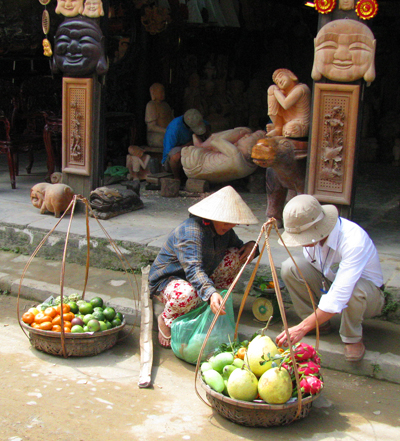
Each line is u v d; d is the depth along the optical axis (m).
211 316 3.34
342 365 3.34
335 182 4.41
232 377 2.73
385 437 2.71
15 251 5.18
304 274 3.33
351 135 4.28
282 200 5.10
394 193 6.72
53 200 5.22
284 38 10.50
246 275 4.16
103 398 3.00
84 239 4.81
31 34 7.32
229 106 9.31
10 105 8.34
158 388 3.13
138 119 8.55
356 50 4.12
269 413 2.70
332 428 2.78
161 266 3.58
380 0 8.66
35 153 9.48
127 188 6.06
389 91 9.41
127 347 3.64
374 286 3.16
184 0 9.11
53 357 3.46
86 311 3.66
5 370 3.27
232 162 6.11
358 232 3.09
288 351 2.88
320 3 4.18
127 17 8.06
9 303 4.34
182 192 6.55
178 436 2.68
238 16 10.38
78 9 5.18
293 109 4.75
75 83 5.36
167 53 8.60
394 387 3.19
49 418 2.79
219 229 3.41
